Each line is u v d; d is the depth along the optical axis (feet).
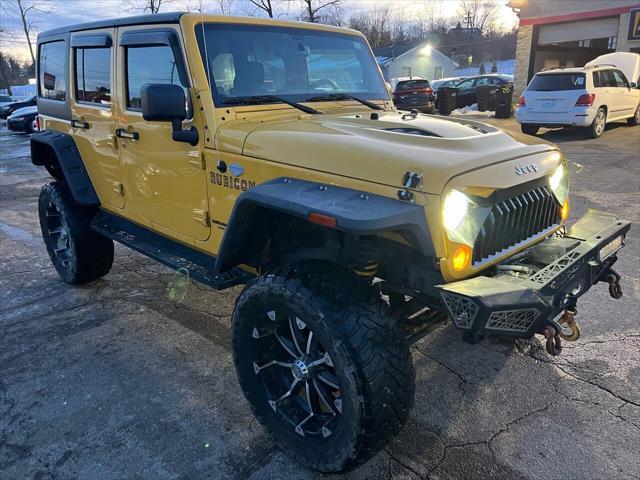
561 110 40.60
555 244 8.20
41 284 15.26
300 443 7.77
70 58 12.98
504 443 8.43
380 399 6.66
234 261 8.79
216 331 12.26
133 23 10.52
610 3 57.26
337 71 11.69
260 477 7.79
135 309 13.44
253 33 10.17
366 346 6.64
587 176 27.20
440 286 6.56
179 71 9.48
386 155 7.21
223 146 9.01
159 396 9.77
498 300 6.18
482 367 10.53
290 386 8.04
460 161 7.11
